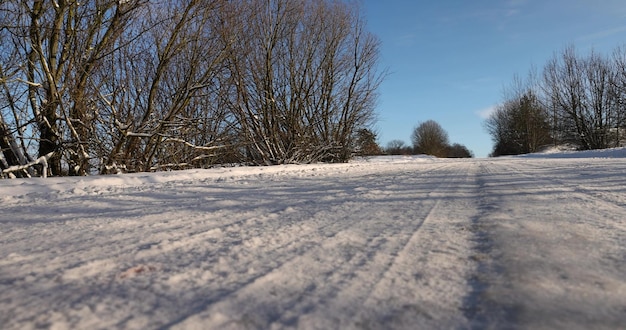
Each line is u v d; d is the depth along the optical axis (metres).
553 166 12.68
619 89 36.78
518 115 57.88
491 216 3.98
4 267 2.52
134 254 2.79
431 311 1.77
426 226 3.61
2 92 11.27
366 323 1.66
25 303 1.90
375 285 2.10
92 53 12.34
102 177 9.20
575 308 1.76
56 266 2.52
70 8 11.69
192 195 6.52
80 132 12.34
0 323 1.69
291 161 19.05
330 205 5.14
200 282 2.19
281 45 19.02
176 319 1.71
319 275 2.28
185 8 13.52
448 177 9.48
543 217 3.84
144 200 5.96
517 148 60.50
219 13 14.47
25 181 8.24
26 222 4.32
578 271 2.24
